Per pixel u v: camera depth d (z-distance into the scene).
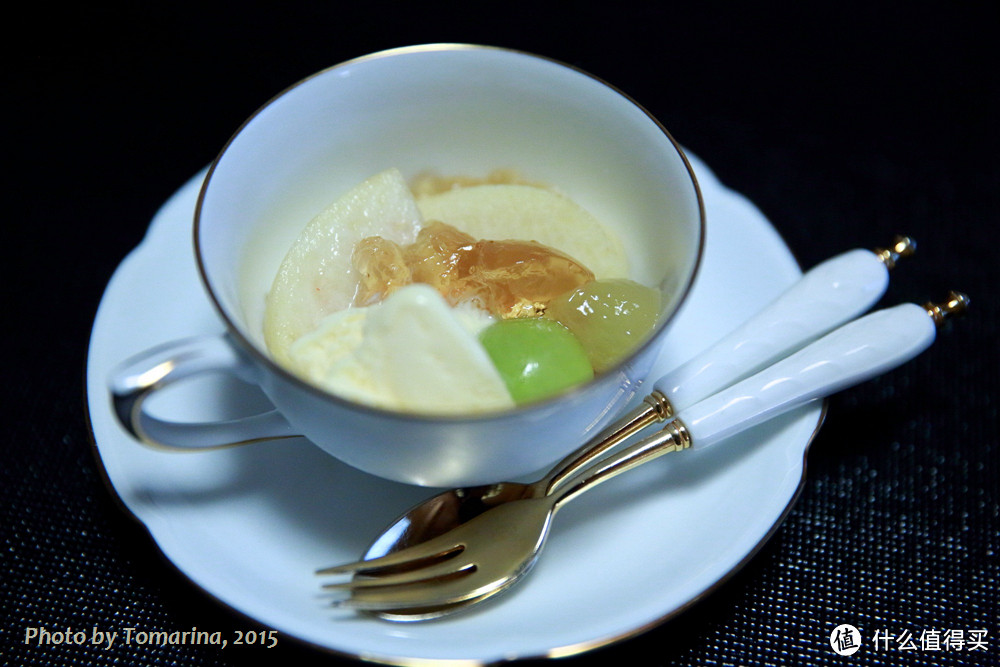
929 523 0.33
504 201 0.33
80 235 0.38
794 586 0.32
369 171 0.33
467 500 0.30
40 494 0.33
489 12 0.45
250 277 0.31
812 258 0.38
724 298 0.33
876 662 0.31
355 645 0.27
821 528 0.33
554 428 0.27
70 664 0.30
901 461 0.34
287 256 0.31
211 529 0.29
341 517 0.30
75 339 0.36
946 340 0.37
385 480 0.30
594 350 0.30
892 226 0.39
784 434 0.30
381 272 0.31
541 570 0.29
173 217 0.34
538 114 0.33
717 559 0.28
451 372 0.27
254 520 0.30
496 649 0.27
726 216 0.35
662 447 0.30
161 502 0.29
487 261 0.31
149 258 0.33
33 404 0.34
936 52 0.44
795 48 0.44
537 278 0.31
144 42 0.43
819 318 0.31
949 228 0.39
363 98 0.32
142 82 0.42
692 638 0.31
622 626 0.27
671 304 0.28
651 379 0.32
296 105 0.31
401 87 0.32
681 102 0.42
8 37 0.43
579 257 0.32
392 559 0.29
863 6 0.45
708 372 0.31
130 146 0.41
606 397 0.28
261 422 0.29
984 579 0.32
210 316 0.33
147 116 0.41
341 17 0.45
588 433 0.29
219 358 0.27
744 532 0.29
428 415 0.26
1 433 0.34
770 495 0.29
